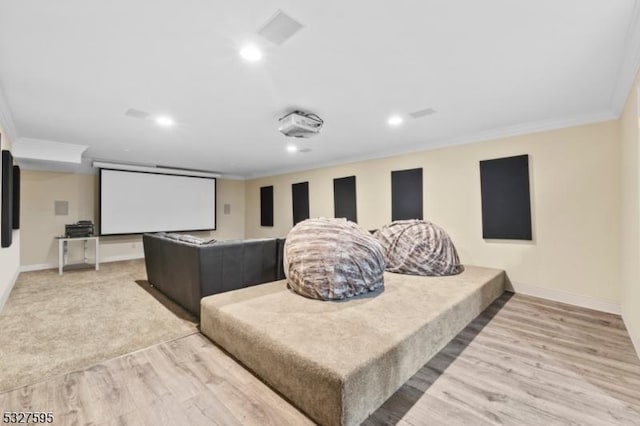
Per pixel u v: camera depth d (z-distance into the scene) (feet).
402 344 5.51
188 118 10.62
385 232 11.98
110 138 13.28
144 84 7.82
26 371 5.99
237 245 9.32
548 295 10.91
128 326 8.33
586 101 9.07
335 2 4.80
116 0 4.70
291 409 4.88
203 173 23.85
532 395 5.30
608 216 9.65
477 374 5.96
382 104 9.40
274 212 23.98
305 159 18.67
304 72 7.26
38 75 7.23
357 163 17.74
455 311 7.63
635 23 5.31
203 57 6.51
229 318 6.63
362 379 4.57
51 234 17.37
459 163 13.32
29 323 8.55
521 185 11.50
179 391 5.33
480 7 4.97
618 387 5.54
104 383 5.58
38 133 12.33
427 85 8.05
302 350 5.05
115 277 14.60
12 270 12.67
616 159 9.53
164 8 4.90
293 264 8.25
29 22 5.21
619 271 9.41
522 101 9.11
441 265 10.81
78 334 7.79
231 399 5.11
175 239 10.62
